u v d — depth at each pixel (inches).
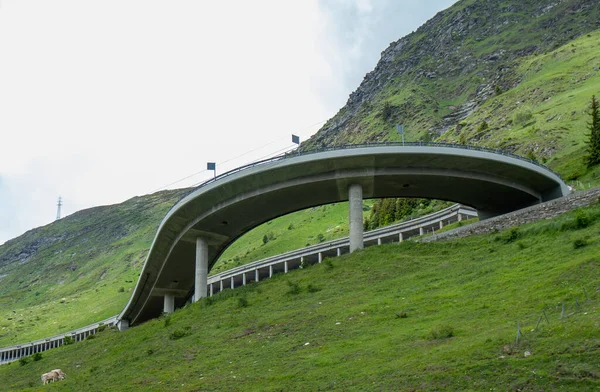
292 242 6397.6
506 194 2743.6
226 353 1444.4
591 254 1360.7
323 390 959.6
